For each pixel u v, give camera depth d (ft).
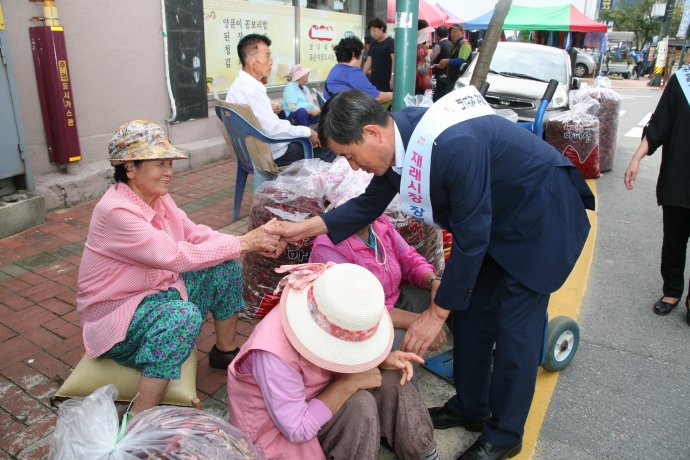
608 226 16.89
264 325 5.94
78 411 5.12
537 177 6.16
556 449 7.67
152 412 5.37
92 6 15.79
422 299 8.66
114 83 16.97
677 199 10.25
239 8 21.90
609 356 10.06
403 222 9.48
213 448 5.03
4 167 13.53
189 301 7.59
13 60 14.03
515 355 6.56
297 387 5.66
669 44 85.25
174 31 18.62
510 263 6.45
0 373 8.45
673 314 11.69
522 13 41.47
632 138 31.17
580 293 12.45
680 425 8.24
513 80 24.31
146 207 6.98
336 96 5.98
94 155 16.72
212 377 8.68
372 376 6.04
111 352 6.97
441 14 43.39
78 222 14.49
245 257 10.25
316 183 9.49
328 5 28.22
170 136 19.62
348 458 5.99
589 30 38.88
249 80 13.51
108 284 6.90
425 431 6.46
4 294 10.83
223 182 18.60
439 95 31.37
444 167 5.72
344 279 5.57
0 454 6.88
